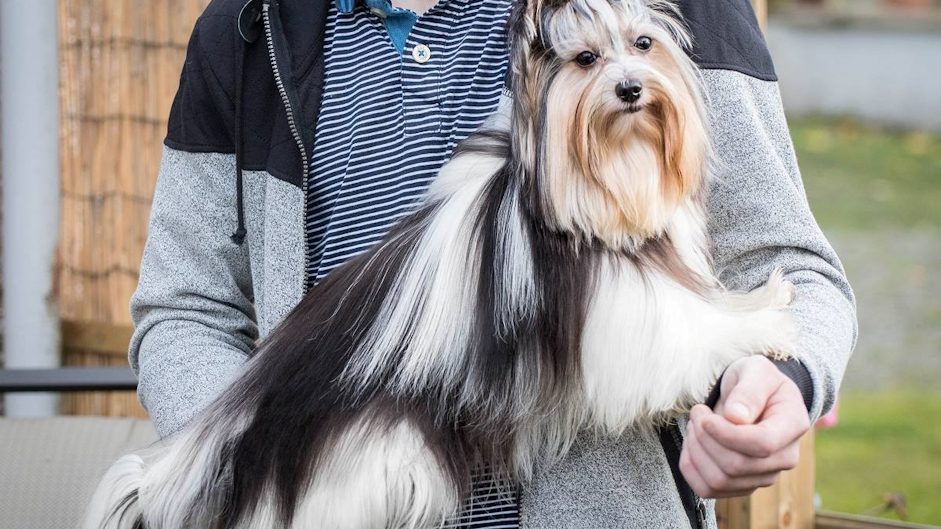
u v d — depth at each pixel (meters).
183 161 2.51
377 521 2.13
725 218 2.25
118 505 2.35
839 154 12.39
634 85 2.18
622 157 2.22
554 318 2.16
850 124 13.34
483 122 2.28
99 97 5.34
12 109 5.04
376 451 2.14
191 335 2.45
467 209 2.24
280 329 2.32
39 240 5.11
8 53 5.01
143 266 2.55
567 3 2.26
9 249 5.14
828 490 6.57
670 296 2.15
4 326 5.34
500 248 2.21
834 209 10.90
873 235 10.34
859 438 7.46
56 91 5.09
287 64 2.35
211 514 2.27
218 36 2.47
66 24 5.36
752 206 2.20
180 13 5.13
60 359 5.28
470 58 2.29
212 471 2.28
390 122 2.29
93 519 2.38
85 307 5.48
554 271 2.18
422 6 2.36
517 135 2.22
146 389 2.43
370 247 2.29
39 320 5.14
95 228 5.41
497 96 2.27
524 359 2.16
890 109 13.51
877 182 11.39
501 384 2.15
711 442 1.73
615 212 2.21
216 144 2.49
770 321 2.04
